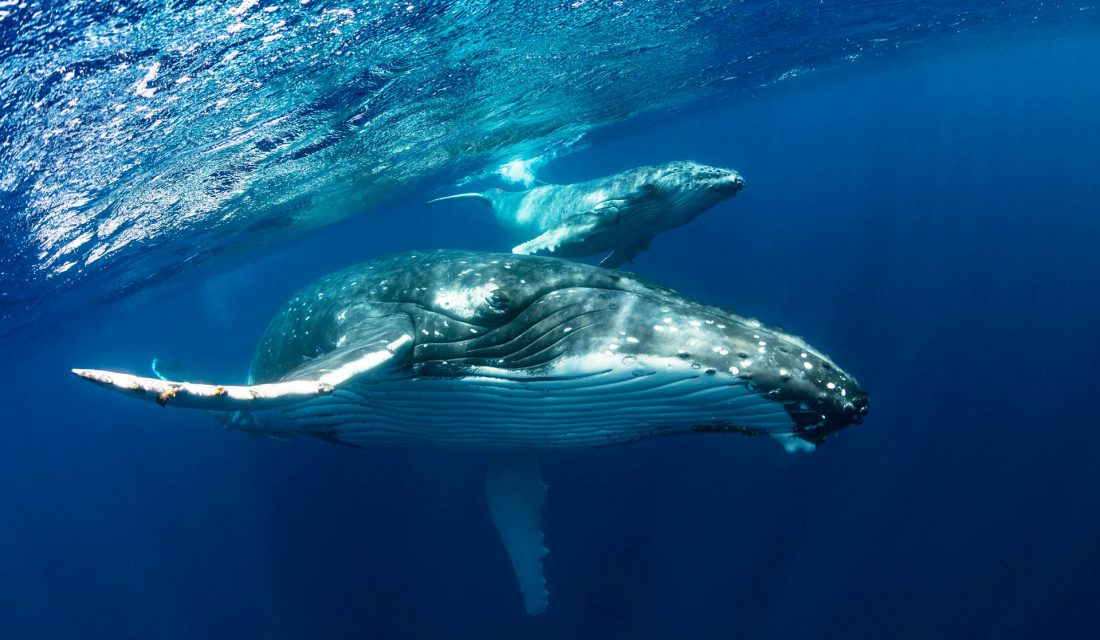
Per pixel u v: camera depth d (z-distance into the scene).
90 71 6.30
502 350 4.94
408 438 6.02
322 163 15.80
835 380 4.23
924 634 15.61
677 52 16.38
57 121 7.25
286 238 30.80
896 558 17.25
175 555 24.72
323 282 7.07
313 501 21.72
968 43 34.16
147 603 23.41
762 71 26.09
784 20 16.17
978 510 18.77
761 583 16.59
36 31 5.07
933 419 22.55
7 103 6.30
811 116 66.44
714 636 15.52
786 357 4.25
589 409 4.90
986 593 16.45
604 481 18.97
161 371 10.69
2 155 7.77
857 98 57.47
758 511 18.25
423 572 17.92
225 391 2.99
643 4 11.06
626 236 13.24
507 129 19.91
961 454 20.89
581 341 4.71
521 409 5.11
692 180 12.23
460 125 16.81
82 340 39.38
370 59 9.12
